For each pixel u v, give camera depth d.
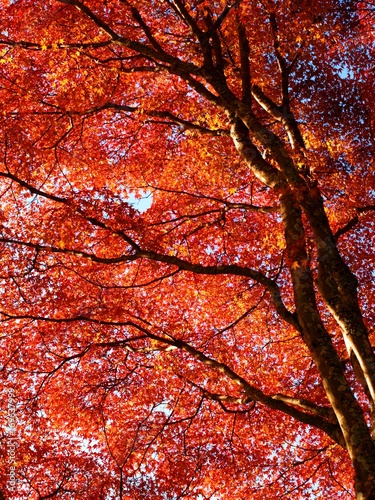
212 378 11.32
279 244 10.58
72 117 11.31
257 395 7.92
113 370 11.97
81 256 9.53
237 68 10.52
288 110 10.16
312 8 9.05
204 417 12.28
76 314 11.48
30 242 10.49
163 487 11.36
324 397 11.88
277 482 11.95
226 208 10.90
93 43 9.84
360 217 9.85
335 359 6.62
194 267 8.68
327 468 12.06
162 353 10.98
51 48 10.25
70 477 11.29
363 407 12.05
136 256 9.20
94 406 11.84
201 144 12.86
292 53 10.21
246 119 8.82
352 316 6.88
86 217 10.05
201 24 11.37
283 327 13.02
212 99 9.74
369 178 11.25
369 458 5.75
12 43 10.15
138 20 10.59
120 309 10.93
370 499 5.45
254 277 8.25
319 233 7.68
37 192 10.14
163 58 9.54
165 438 11.88
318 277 7.33
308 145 10.77
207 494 11.78
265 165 8.73
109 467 11.66
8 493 10.91
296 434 12.36
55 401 11.70
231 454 12.00
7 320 10.52
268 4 8.98
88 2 10.63
